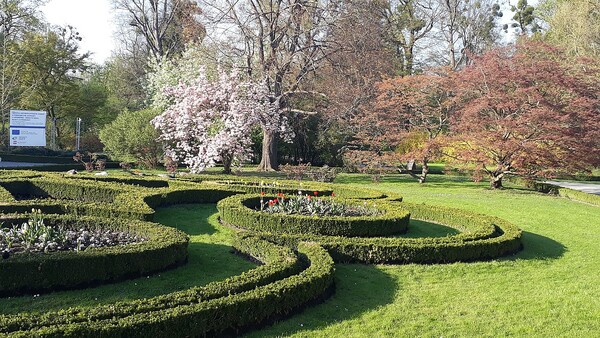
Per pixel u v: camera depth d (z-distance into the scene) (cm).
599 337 514
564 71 1802
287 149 3142
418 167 3167
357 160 2181
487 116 1877
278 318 516
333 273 623
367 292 629
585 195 1736
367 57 2402
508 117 1758
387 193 1349
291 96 2509
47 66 3045
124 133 2284
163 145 2173
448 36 3450
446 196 1692
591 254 938
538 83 1756
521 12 4703
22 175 1310
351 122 2392
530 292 666
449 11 3359
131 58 4134
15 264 534
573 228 1187
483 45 3616
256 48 2567
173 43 3734
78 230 728
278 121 2228
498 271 764
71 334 381
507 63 1820
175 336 430
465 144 1889
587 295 658
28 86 3077
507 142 1709
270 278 562
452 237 841
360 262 752
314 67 2383
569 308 601
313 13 2320
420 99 2100
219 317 460
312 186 1428
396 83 2094
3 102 2795
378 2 2614
